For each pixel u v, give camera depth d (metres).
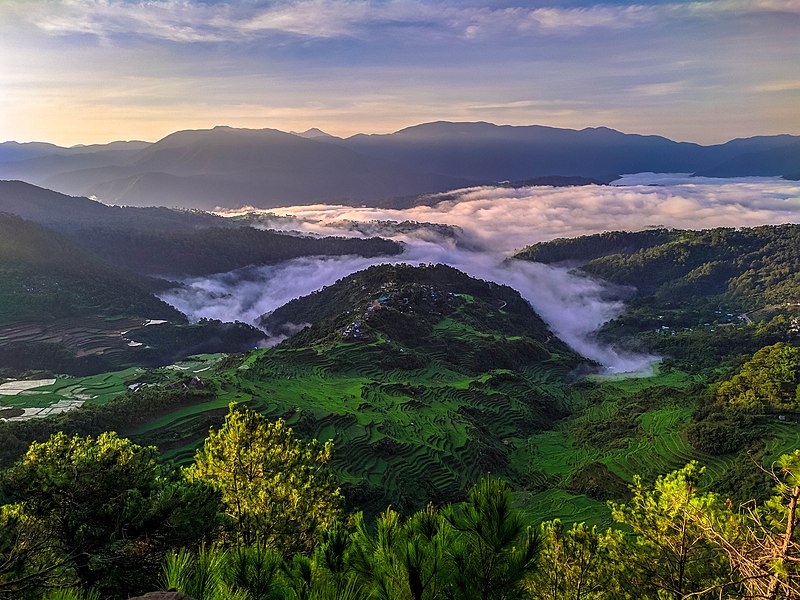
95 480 10.98
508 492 5.58
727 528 10.34
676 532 12.01
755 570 7.98
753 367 72.88
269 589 5.75
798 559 7.25
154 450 13.05
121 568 10.03
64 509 10.62
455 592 5.07
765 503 9.41
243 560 6.07
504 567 5.21
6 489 10.62
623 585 12.57
